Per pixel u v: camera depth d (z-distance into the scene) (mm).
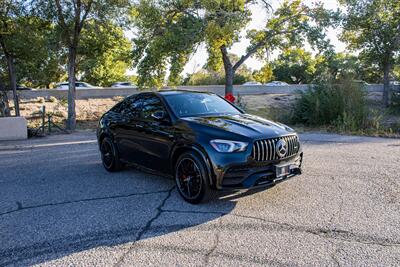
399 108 18969
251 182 4582
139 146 6117
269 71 21219
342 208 4711
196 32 16109
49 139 12477
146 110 6148
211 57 20406
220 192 5086
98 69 45344
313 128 13758
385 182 5887
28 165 8070
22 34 14336
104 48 17250
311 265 3279
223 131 4785
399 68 22906
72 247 3783
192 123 5137
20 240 3986
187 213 4680
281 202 4988
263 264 3318
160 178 6574
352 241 3742
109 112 7406
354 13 20078
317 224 4203
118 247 3754
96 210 4891
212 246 3715
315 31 18016
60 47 16172
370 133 11977
